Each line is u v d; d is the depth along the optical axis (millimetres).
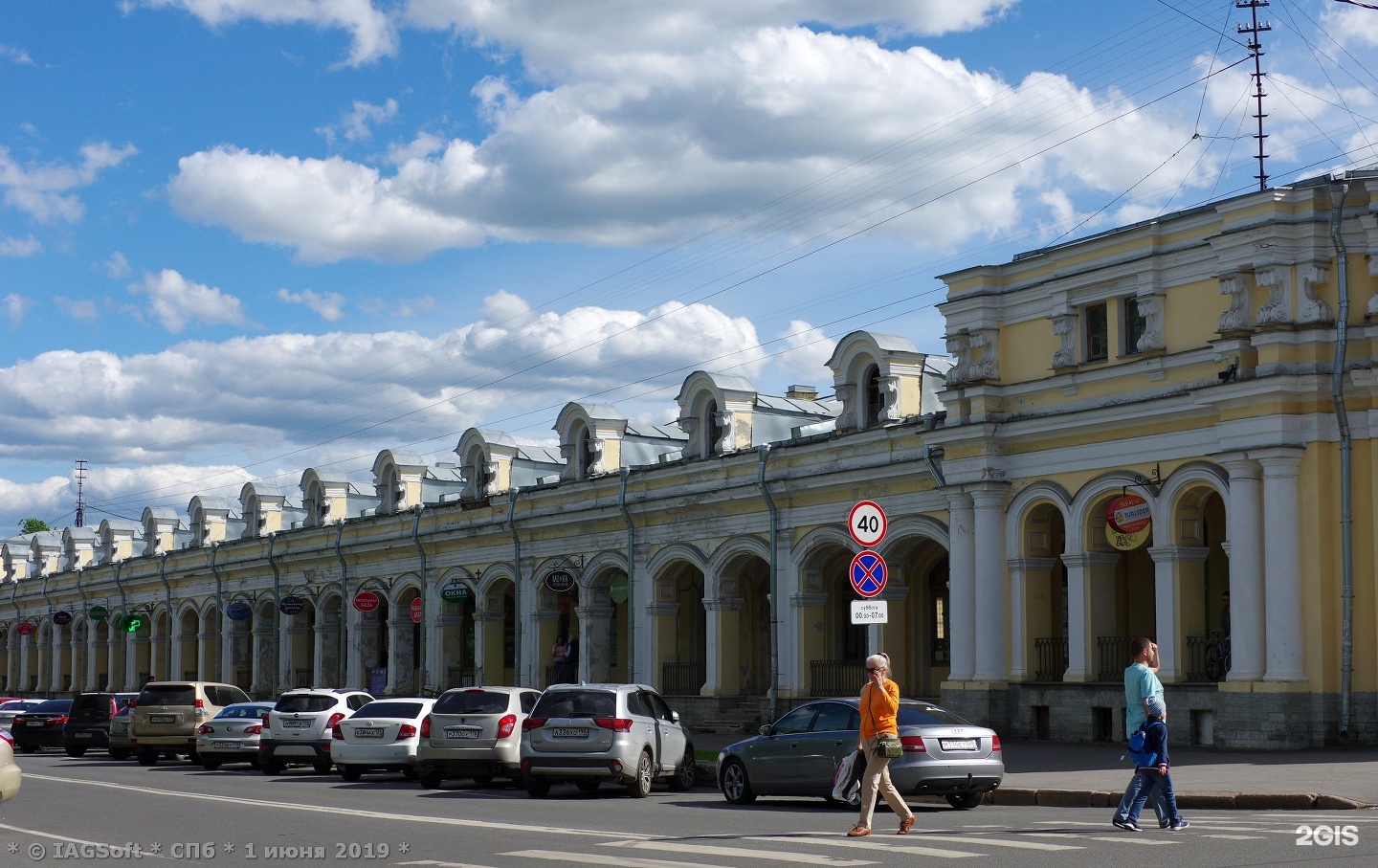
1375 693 25125
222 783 26000
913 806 20062
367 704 27125
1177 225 27750
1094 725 28812
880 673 15688
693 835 15672
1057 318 29812
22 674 81312
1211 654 27547
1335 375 25328
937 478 31703
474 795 22984
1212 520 30578
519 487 45906
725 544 37938
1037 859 12867
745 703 37594
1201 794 18469
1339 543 25453
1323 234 25797
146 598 69125
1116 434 28703
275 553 58250
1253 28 32812
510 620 48531
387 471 53031
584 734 22172
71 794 22766
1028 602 30281
